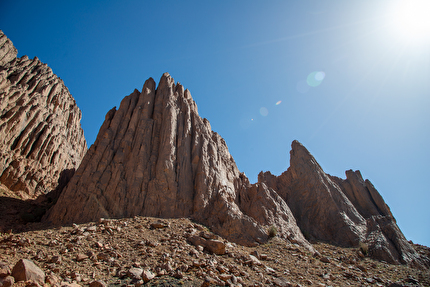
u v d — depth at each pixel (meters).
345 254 25.30
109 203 23.94
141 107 32.88
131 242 17.38
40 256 13.63
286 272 17.17
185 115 34.03
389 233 29.36
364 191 41.53
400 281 19.81
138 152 28.14
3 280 8.83
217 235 21.72
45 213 25.41
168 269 13.66
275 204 29.67
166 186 25.98
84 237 17.42
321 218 33.94
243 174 36.78
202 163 29.14
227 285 12.82
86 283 11.41
